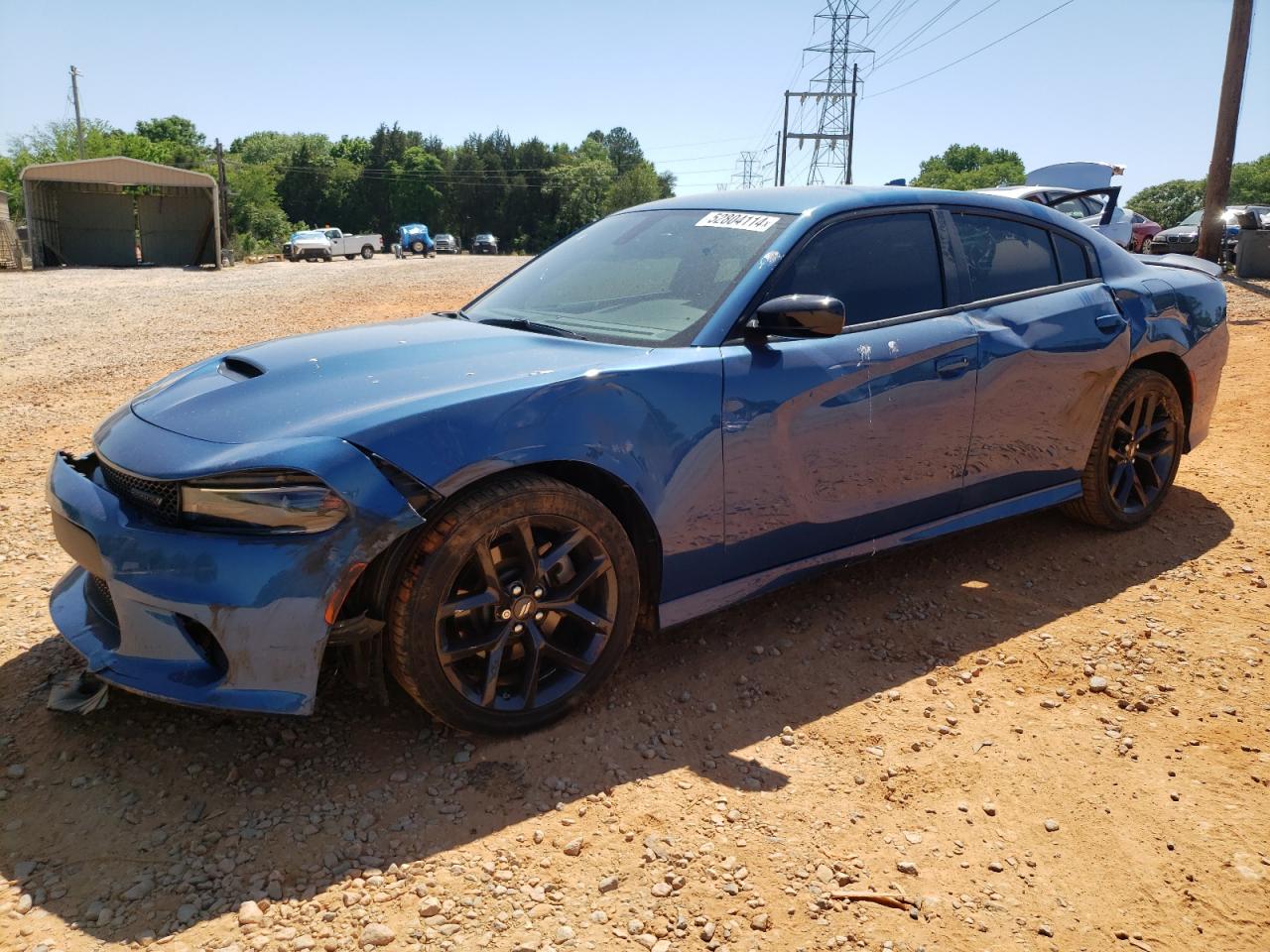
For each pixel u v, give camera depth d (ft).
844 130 191.01
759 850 7.59
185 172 115.96
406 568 8.07
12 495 16.33
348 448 7.69
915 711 9.78
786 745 9.12
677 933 6.69
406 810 7.93
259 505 7.53
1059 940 6.79
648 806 8.09
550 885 7.12
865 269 11.14
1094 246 13.99
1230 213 67.72
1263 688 10.28
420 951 6.45
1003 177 288.30
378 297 59.98
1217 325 15.28
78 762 8.46
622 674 10.31
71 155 204.85
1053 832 7.96
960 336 11.53
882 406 10.83
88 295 68.33
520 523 8.45
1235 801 8.38
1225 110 53.98
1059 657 10.93
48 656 10.28
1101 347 13.19
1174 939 6.84
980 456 12.14
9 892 6.89
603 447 8.82
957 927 6.87
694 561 9.80
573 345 9.77
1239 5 52.75
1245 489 16.85
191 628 7.89
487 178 366.02
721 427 9.57
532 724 9.02
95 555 8.11
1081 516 14.66
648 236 11.98
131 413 9.20
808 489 10.44
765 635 11.35
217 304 56.75
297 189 351.46
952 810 8.20
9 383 27.94
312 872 7.18
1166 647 11.21
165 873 7.13
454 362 9.10
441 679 8.32
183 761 8.52
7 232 107.86
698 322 10.00
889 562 13.58
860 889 7.20
